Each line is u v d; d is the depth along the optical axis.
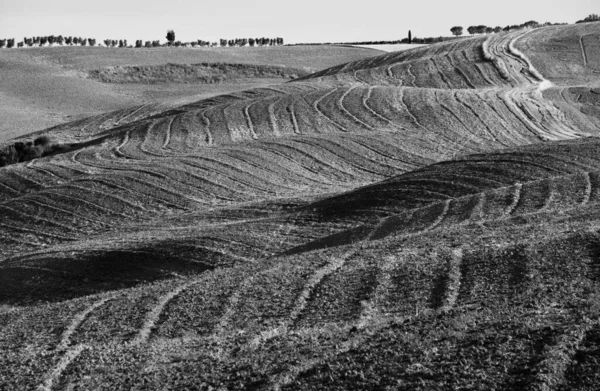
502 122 76.19
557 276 21.89
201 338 21.73
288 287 25.72
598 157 47.59
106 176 59.84
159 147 71.06
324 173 62.09
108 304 27.58
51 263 40.84
